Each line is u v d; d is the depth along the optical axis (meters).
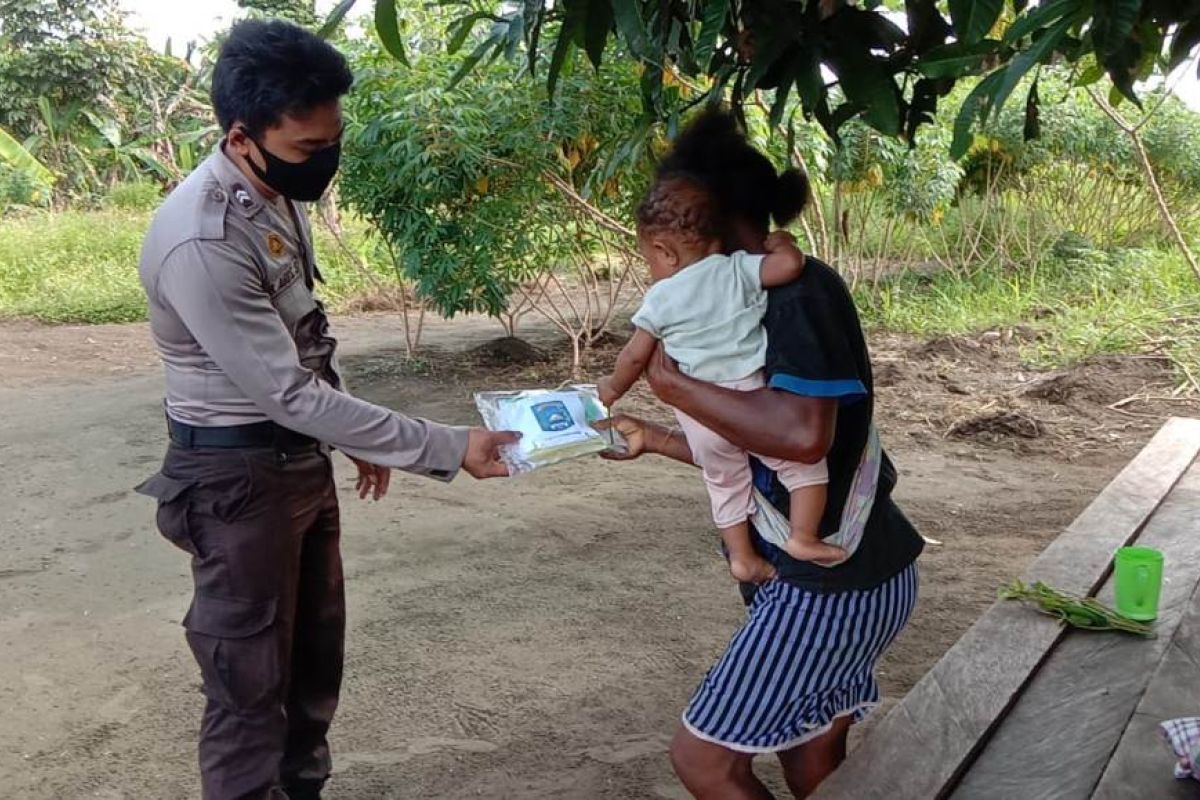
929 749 2.07
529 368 8.69
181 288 2.19
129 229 15.22
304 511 2.45
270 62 2.18
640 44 1.94
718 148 1.96
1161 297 9.89
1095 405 7.46
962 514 5.48
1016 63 1.70
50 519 5.47
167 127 19.38
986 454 6.54
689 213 1.94
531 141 7.38
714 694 2.07
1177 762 1.97
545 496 5.76
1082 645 2.55
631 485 5.94
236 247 2.23
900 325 10.12
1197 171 12.38
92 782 3.18
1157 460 4.05
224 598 2.34
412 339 10.19
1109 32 1.65
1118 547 3.14
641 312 1.97
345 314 12.03
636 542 5.06
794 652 2.02
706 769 2.11
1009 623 2.62
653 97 2.44
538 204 8.05
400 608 4.35
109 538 5.20
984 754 2.10
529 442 2.23
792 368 1.88
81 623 4.25
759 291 1.94
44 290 12.91
